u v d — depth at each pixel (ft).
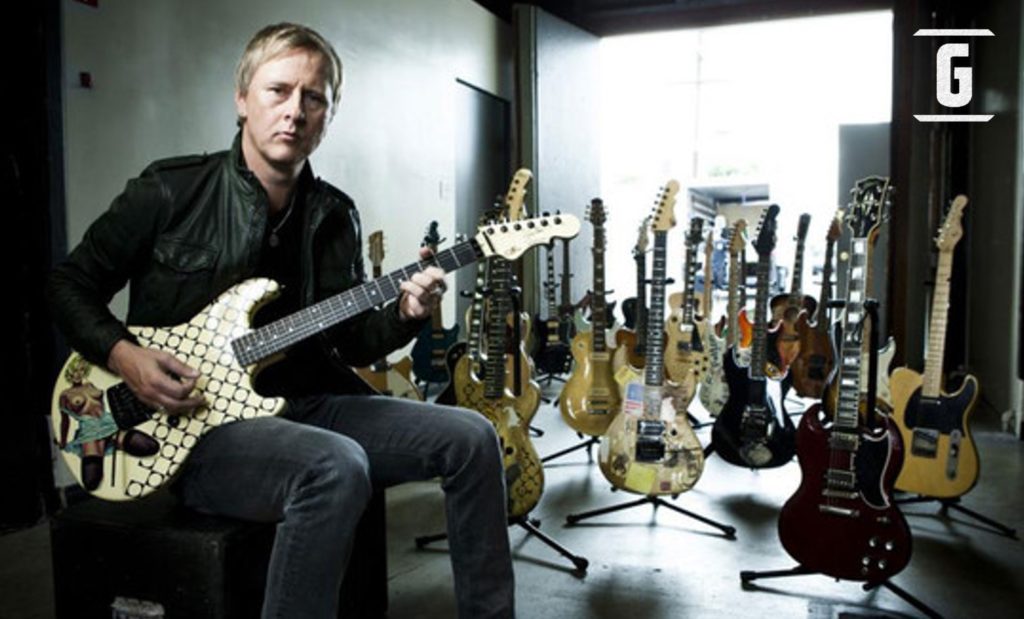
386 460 5.32
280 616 4.41
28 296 8.71
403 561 7.70
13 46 8.59
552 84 21.18
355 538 6.10
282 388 5.69
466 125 20.31
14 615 6.46
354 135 15.12
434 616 6.48
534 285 19.81
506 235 5.62
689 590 7.07
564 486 10.46
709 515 9.26
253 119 5.23
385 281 5.42
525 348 13.30
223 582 4.79
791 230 31.58
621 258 34.47
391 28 16.26
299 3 13.39
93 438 5.04
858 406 6.75
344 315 5.33
